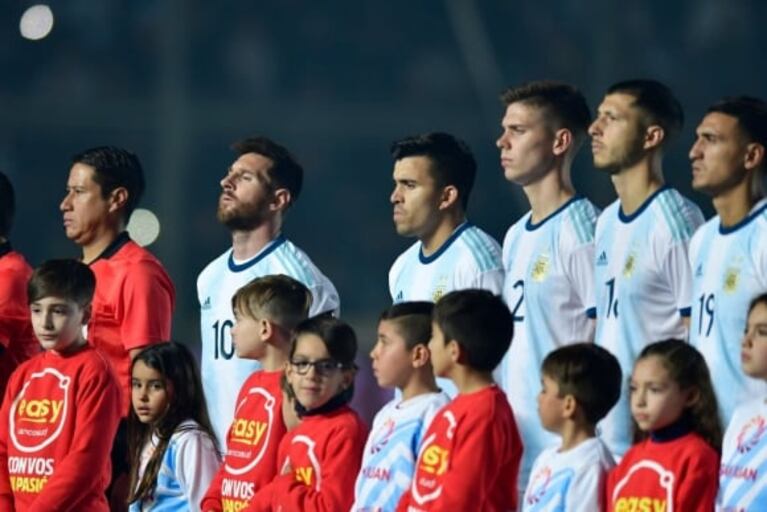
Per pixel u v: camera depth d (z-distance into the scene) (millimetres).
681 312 24703
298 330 23797
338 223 56219
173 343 26406
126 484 27578
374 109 57062
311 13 57781
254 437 25125
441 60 57469
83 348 25766
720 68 54625
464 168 26250
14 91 57219
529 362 25844
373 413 40969
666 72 54312
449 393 26219
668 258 24641
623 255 25047
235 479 25203
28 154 56062
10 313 28188
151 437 26312
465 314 21875
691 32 54469
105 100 56312
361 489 23047
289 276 26125
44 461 25531
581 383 21781
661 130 25000
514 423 22031
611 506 21672
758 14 54750
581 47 55219
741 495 21625
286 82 57406
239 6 58250
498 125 56688
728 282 23688
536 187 26219
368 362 41250
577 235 25719
